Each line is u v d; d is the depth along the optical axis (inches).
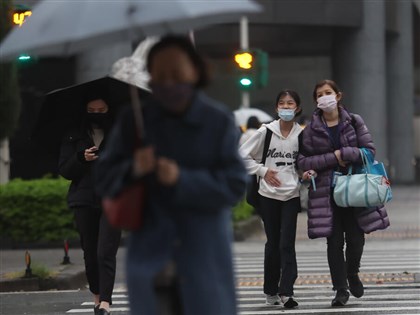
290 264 756.6
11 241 1419.8
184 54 361.7
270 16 3058.6
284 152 754.8
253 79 1900.8
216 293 358.6
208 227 360.5
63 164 670.5
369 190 727.1
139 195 350.3
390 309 761.0
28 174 3041.3
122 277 1064.2
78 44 387.9
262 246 1467.8
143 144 354.6
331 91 745.0
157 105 366.0
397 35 3673.7
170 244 354.0
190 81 361.7
